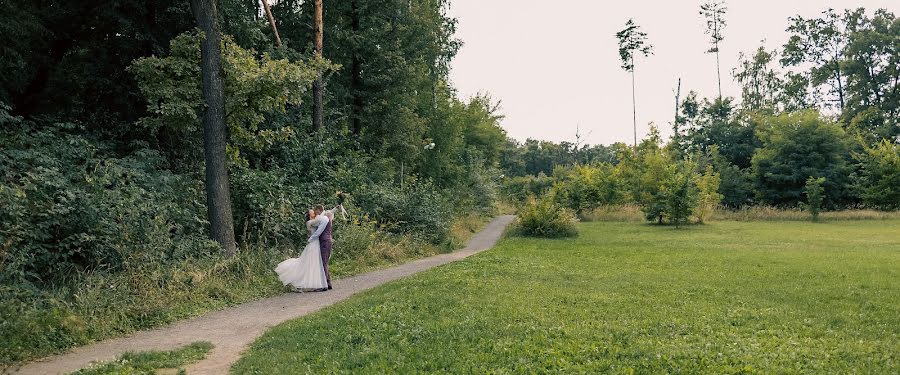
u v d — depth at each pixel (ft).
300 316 33.06
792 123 156.87
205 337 28.81
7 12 53.11
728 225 112.68
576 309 31.96
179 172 62.23
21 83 58.70
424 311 31.71
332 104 92.02
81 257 36.60
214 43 46.62
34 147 44.50
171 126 53.11
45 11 59.00
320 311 33.42
